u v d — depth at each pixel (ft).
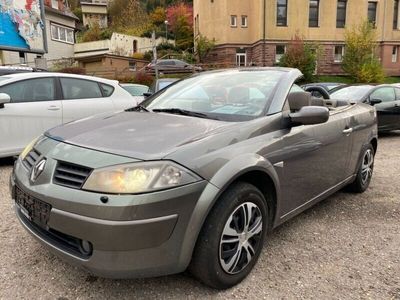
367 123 15.43
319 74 105.29
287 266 9.98
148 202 7.33
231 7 109.91
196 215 7.82
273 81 11.51
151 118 10.22
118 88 23.71
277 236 11.75
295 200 10.98
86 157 7.97
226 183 8.19
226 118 10.19
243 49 112.16
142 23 198.39
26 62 86.38
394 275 9.63
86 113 21.58
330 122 12.50
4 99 18.42
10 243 10.93
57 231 8.05
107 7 226.17
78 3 229.66
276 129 10.11
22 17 71.97
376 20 109.50
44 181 8.20
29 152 9.60
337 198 15.40
